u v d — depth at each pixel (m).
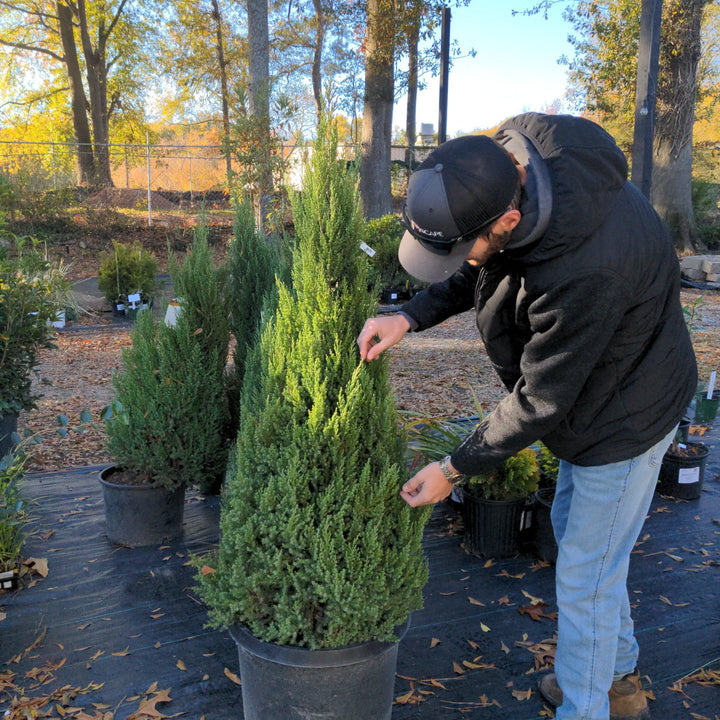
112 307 10.65
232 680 2.36
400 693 2.30
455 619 2.75
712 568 3.14
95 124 26.39
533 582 3.04
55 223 15.44
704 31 24.31
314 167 1.89
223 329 3.31
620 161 1.56
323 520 1.78
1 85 29.55
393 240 11.45
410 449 3.51
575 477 1.92
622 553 1.96
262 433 1.87
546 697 2.27
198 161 27.19
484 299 1.80
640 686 2.25
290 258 3.39
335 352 1.85
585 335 1.53
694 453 3.92
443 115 19.09
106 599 2.86
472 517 3.24
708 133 31.59
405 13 16.48
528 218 1.49
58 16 24.55
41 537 3.40
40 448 4.72
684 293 12.97
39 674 2.38
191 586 2.96
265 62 14.84
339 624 1.77
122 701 2.25
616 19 17.19
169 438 3.19
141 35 29.52
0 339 3.95
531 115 1.65
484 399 6.16
